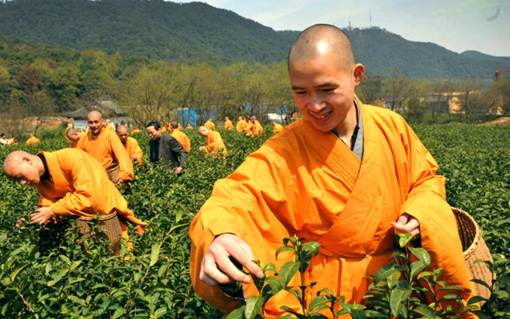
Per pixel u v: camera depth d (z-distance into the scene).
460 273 1.82
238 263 1.44
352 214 1.88
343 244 1.92
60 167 4.41
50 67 139.38
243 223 1.78
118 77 126.06
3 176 8.41
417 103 69.50
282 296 1.90
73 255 3.67
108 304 2.57
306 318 1.39
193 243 1.62
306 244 1.36
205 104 58.53
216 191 1.88
